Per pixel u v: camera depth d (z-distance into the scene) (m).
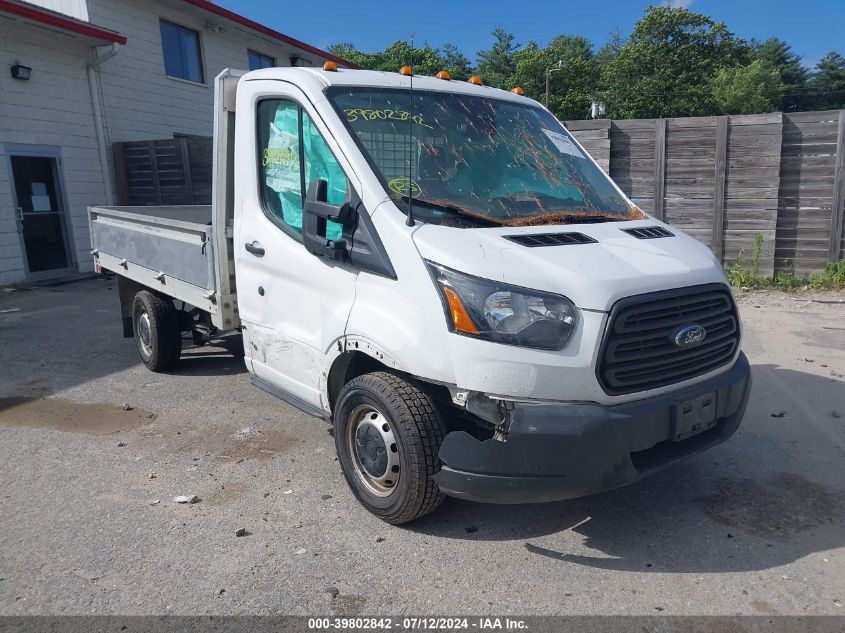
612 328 3.18
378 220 3.60
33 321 9.41
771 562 3.47
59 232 13.59
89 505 4.14
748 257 10.57
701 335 3.47
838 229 10.05
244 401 5.98
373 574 3.41
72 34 12.96
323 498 4.20
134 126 15.36
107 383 6.53
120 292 7.28
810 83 69.75
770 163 10.17
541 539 3.72
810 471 4.46
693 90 47.66
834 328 7.97
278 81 4.31
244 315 4.86
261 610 3.14
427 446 3.49
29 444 5.08
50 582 3.37
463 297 3.24
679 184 10.78
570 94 48.69
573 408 3.18
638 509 4.03
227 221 5.03
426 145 4.06
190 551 3.63
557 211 4.08
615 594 3.23
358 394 3.79
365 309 3.69
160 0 15.48
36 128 12.91
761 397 5.80
